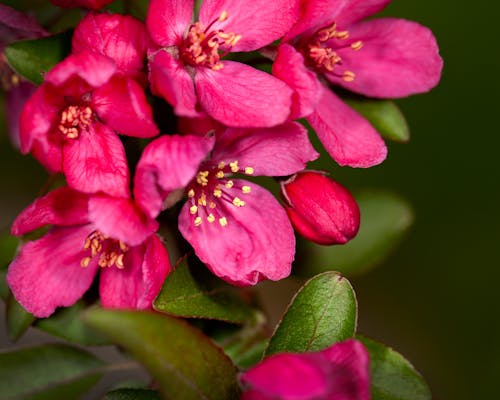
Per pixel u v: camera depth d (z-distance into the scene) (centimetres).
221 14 30
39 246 30
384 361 30
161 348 27
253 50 30
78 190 28
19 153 38
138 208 28
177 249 30
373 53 31
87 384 31
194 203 30
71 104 29
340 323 29
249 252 30
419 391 30
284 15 29
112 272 30
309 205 29
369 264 32
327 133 31
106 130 29
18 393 31
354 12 31
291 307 29
